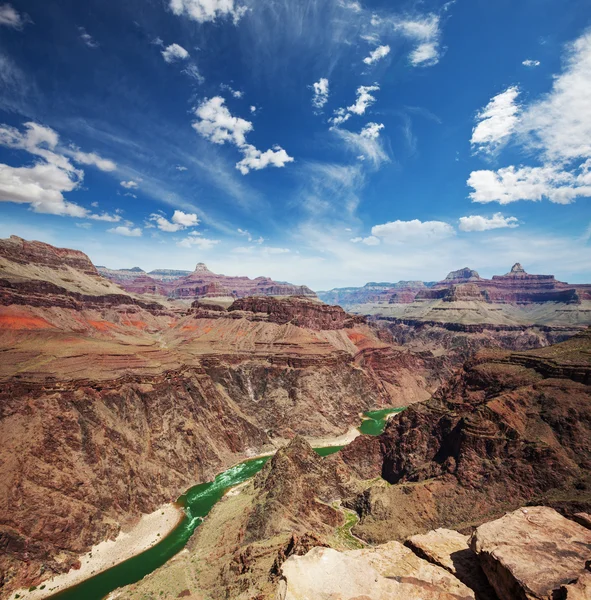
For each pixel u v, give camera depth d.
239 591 58.19
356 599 21.03
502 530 24.84
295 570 22.78
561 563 21.33
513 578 20.50
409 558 26.17
